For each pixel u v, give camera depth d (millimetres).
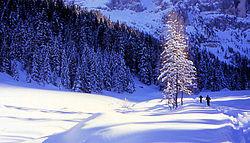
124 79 87625
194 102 44156
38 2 102375
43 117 23844
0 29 75188
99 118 11516
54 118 23641
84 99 49906
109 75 85312
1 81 62781
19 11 91688
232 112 21844
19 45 80250
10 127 17250
